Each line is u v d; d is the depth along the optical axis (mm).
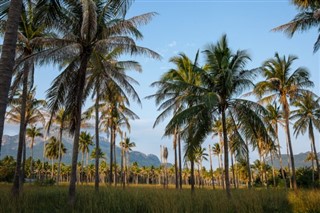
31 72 19797
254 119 18188
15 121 32781
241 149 19656
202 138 18734
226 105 19297
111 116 32625
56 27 15188
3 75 6977
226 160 18656
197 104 19219
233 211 13336
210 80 19344
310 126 35906
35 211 13445
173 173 105250
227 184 18219
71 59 15750
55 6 11898
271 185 48062
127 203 14352
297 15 17562
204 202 14266
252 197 15586
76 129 15164
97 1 15828
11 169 51281
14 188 17188
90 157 86812
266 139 18516
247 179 71500
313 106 34531
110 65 17031
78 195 16312
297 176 43031
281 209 14938
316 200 15062
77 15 15695
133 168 109938
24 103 18484
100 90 19359
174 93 26031
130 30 15617
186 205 13289
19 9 7598
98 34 15820
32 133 48656
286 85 26172
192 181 22609
